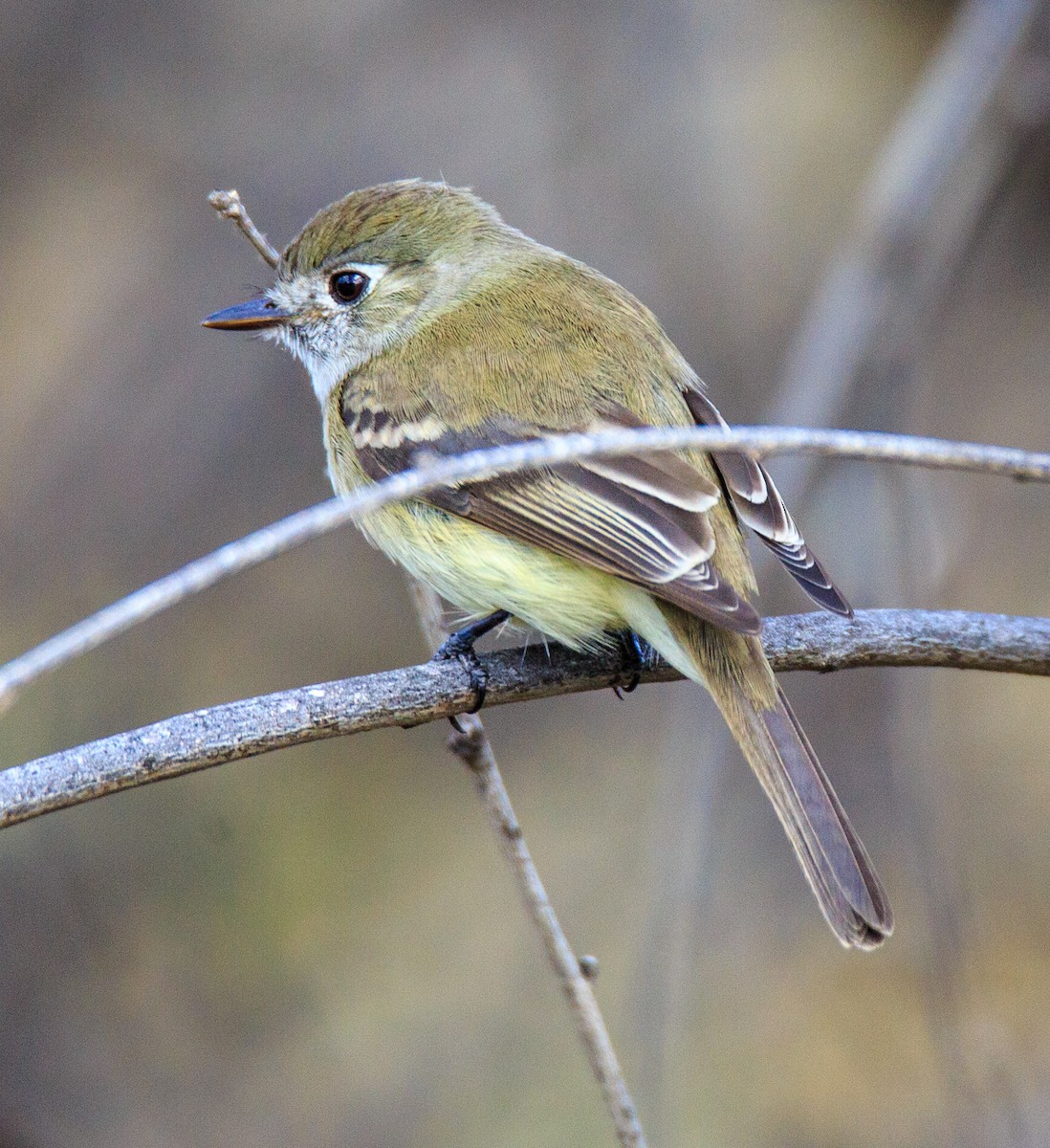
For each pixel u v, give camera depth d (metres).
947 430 12.85
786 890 12.00
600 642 7.25
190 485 13.18
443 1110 11.33
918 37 13.85
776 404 10.75
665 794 10.04
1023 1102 9.91
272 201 13.38
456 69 13.66
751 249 13.29
